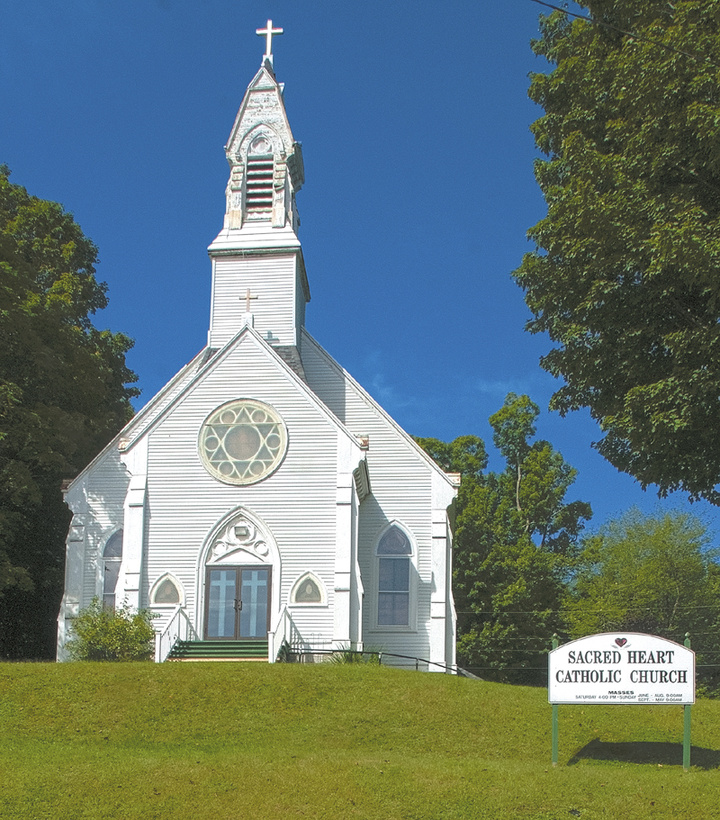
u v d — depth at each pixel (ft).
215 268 138.82
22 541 154.81
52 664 94.63
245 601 115.14
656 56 91.09
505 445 223.51
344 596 113.09
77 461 162.91
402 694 88.43
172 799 66.64
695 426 90.48
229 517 117.19
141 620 106.63
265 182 142.31
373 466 129.29
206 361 124.36
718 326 87.66
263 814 65.26
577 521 215.31
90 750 76.54
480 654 190.19
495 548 197.98
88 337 176.76
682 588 188.65
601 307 97.71
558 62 111.45
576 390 106.32
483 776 70.23
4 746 76.48
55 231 181.98
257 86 145.69
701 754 78.69
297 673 91.81
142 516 117.29
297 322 137.18
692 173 93.50
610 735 82.48
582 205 94.17
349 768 71.10
